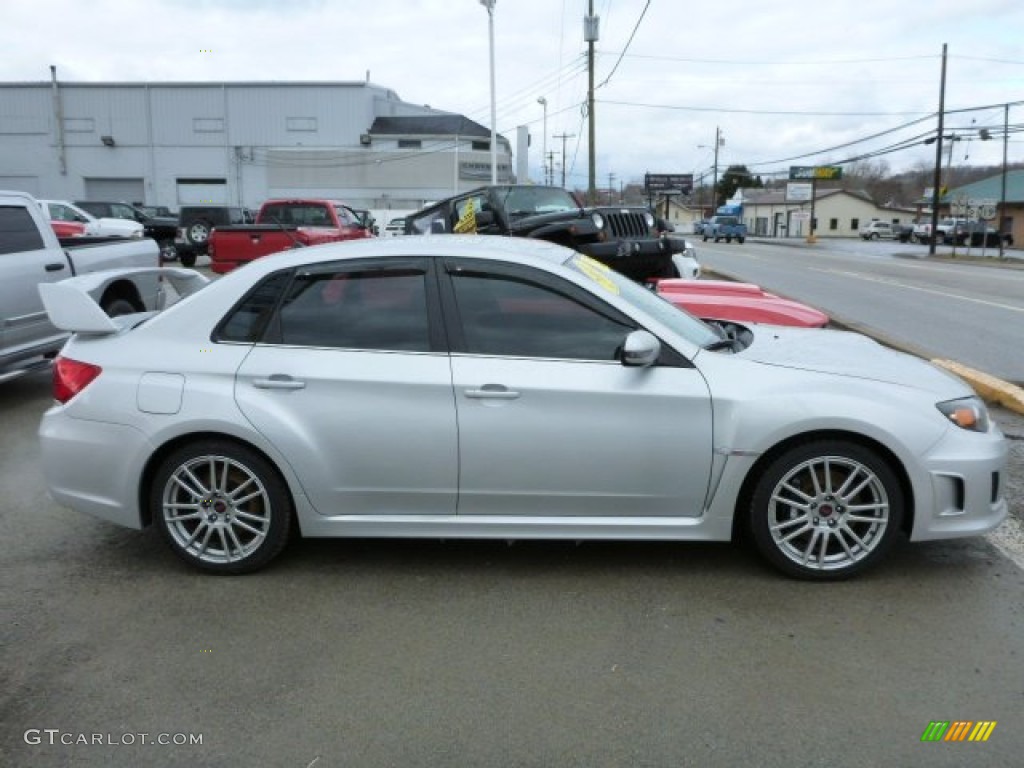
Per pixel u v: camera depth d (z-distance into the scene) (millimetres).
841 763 2742
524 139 41500
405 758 2779
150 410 3980
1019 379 8828
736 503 3992
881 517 3885
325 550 4414
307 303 4059
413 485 3965
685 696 3100
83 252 8203
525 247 4301
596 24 35188
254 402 3943
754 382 3865
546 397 3852
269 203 18828
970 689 3135
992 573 4070
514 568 4176
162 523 4094
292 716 3000
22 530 4707
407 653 3406
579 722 2957
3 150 59156
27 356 7555
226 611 3762
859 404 3783
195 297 4152
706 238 68500
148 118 59625
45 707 3066
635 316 3961
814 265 29812
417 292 4016
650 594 3885
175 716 3010
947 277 24172
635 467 3887
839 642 3457
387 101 65625
